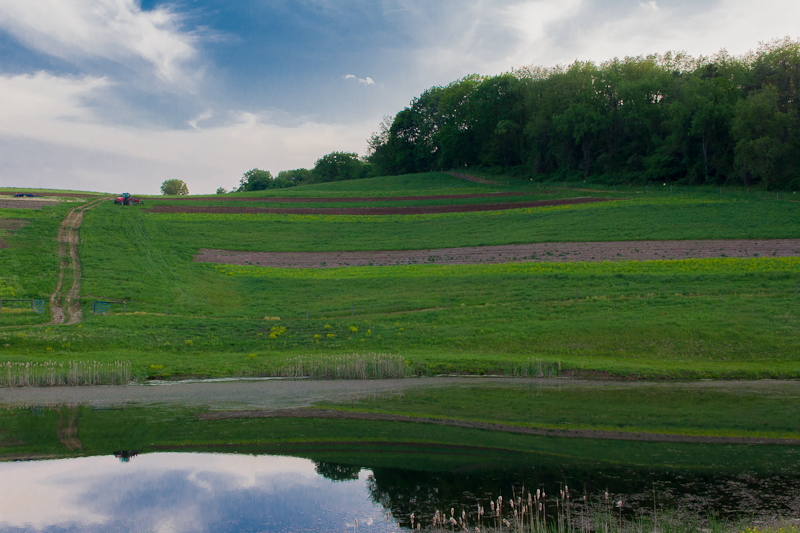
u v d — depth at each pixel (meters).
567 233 61.09
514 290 44.19
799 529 8.71
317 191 102.94
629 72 105.38
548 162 106.25
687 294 39.78
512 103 116.38
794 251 48.88
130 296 44.91
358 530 9.17
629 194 80.56
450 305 42.16
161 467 12.91
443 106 128.00
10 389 24.19
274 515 9.92
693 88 84.19
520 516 9.69
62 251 55.84
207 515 9.84
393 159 150.62
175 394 22.88
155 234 65.00
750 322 33.47
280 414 18.84
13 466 12.97
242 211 79.25
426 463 13.16
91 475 12.29
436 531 9.05
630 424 17.28
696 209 65.19
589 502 10.42
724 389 23.95
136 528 9.38
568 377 27.45
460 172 120.06
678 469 12.54
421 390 23.86
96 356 30.36
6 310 39.47
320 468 12.82
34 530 9.30
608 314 36.72
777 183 73.94
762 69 84.81
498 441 15.21
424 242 63.56
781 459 13.34
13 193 81.69
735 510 9.93
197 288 49.22
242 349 33.72
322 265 57.16
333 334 36.00
